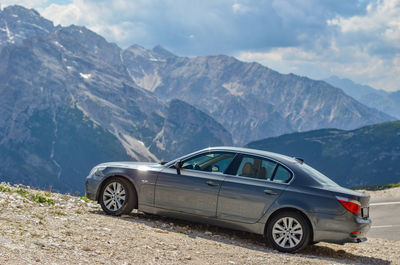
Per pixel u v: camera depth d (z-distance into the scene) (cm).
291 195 852
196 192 912
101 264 558
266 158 900
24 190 1064
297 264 734
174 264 626
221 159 929
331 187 867
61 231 696
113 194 984
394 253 961
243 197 877
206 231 932
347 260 839
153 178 955
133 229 829
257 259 737
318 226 830
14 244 559
